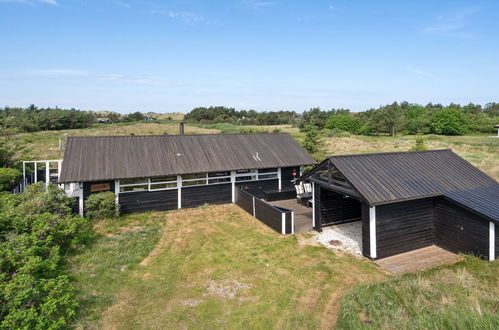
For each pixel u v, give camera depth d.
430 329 5.40
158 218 14.01
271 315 6.67
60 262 8.79
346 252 10.09
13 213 8.85
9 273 6.50
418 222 10.16
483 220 8.87
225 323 6.41
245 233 12.06
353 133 65.69
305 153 18.88
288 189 18.05
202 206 15.80
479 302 6.35
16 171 18.53
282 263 9.30
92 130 56.44
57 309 6.16
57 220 9.47
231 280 8.29
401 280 7.83
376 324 5.78
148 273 8.68
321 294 7.51
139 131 55.19
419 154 12.34
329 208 12.62
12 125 24.23
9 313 5.52
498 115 76.62
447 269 8.45
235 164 16.48
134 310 6.82
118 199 14.30
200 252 10.20
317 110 71.31
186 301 7.25
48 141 40.78
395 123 59.09
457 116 58.41
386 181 10.09
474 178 11.34
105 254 9.74
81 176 13.41
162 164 15.29
